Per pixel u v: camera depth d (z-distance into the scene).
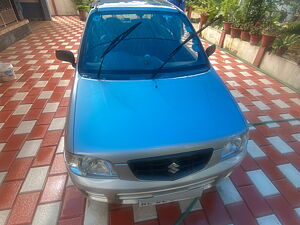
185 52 2.43
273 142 3.13
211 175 1.72
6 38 6.82
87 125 1.66
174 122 1.70
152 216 2.13
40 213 2.12
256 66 5.57
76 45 7.06
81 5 10.43
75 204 2.20
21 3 9.84
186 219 2.12
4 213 2.12
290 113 3.81
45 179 2.46
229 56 6.36
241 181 2.52
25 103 3.87
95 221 2.07
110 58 2.24
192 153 1.61
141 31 2.46
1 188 2.35
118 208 2.18
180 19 2.68
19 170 2.56
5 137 3.07
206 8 8.34
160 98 1.91
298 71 4.49
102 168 1.57
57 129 3.24
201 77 2.24
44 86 4.46
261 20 5.89
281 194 2.40
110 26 2.46
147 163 1.55
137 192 1.63
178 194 1.80
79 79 2.10
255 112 3.81
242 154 1.86
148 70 2.21
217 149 1.67
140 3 2.78
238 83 4.80
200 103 1.91
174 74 2.22
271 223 2.12
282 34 5.31
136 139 1.57
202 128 1.68
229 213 2.19
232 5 6.51
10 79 4.64
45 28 9.16
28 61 5.72
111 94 1.92
